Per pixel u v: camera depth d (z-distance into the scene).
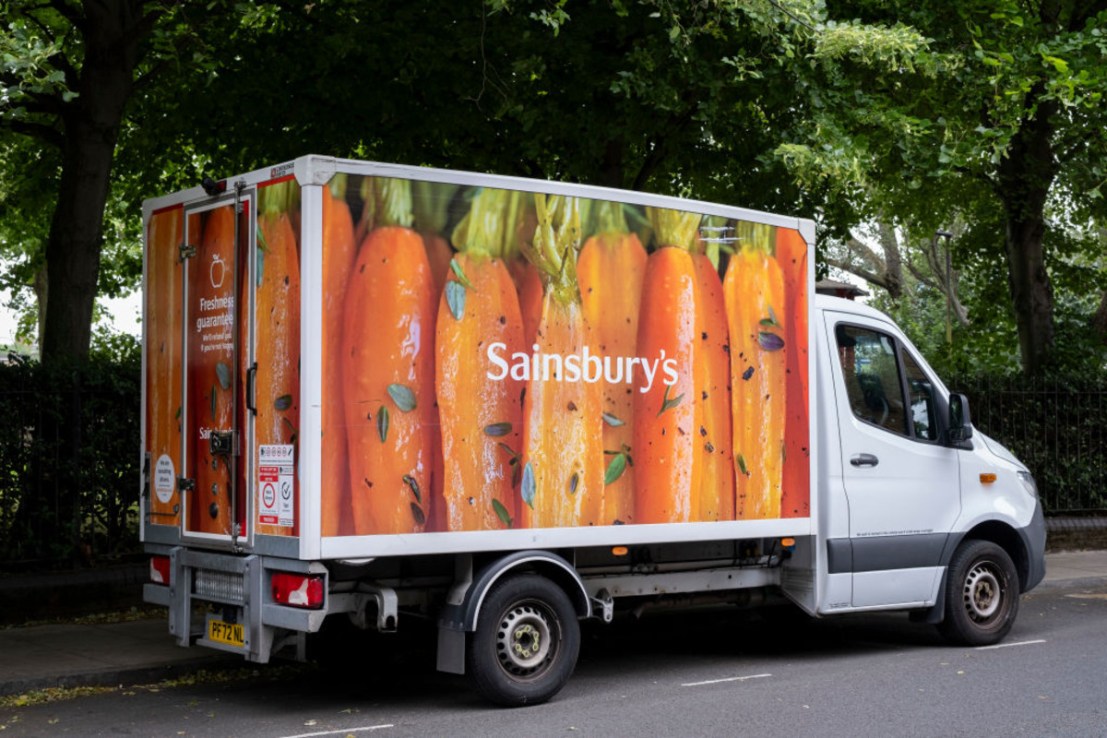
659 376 8.54
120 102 13.00
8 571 11.15
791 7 11.73
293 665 9.43
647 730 7.11
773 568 9.49
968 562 10.09
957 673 8.83
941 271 40.28
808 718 7.36
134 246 20.95
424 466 7.52
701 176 17.38
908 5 14.15
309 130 16.06
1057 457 17.62
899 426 9.88
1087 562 15.92
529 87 14.21
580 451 8.14
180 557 8.28
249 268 7.73
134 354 13.61
